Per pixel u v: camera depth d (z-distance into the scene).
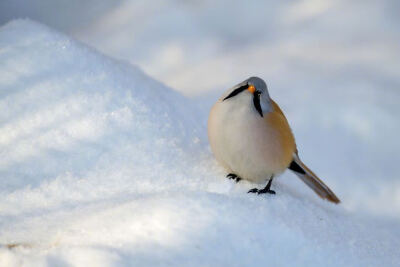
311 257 3.56
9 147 3.62
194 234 3.55
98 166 3.63
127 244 3.54
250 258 3.55
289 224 3.58
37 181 3.61
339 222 3.63
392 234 3.68
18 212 3.58
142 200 3.58
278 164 3.64
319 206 3.66
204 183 3.64
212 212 3.56
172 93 3.75
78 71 3.68
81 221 3.57
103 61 3.70
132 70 3.74
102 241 3.54
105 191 3.61
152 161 3.64
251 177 3.65
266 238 3.56
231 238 3.55
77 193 3.61
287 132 3.64
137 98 3.69
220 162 3.65
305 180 3.68
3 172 3.61
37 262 3.52
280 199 3.63
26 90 3.66
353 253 3.58
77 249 3.53
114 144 3.64
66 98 3.66
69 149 3.63
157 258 3.53
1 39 3.69
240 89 3.63
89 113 3.66
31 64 3.67
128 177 3.63
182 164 3.65
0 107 3.64
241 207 3.57
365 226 3.66
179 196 3.57
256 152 3.63
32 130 3.64
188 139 3.69
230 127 3.63
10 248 3.54
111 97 3.67
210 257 3.54
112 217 3.56
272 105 3.64
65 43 3.70
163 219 3.55
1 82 3.66
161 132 3.67
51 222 3.57
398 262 3.60
